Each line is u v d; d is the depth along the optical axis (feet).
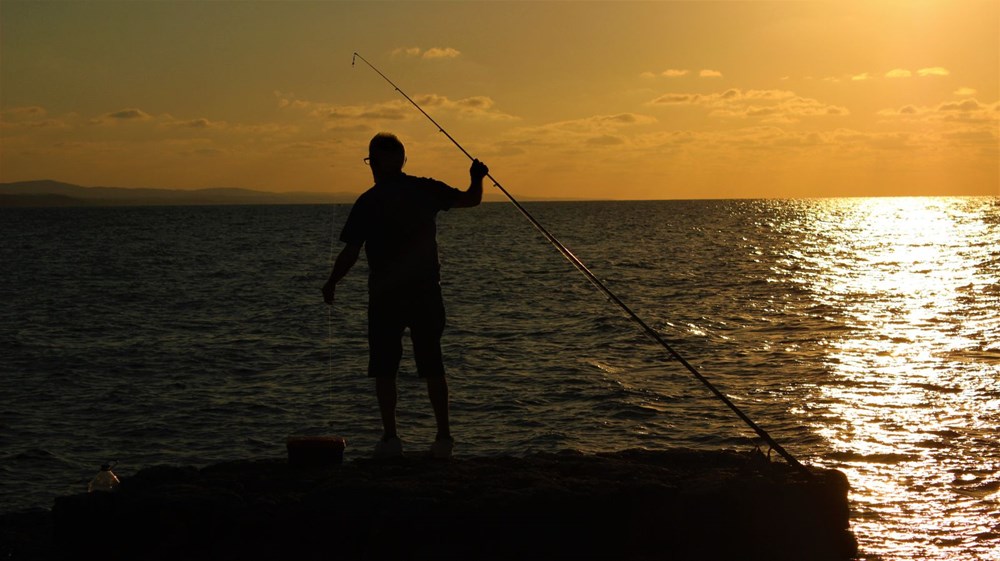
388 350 19.19
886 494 30.94
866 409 44.93
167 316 87.86
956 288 107.65
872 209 546.26
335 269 18.94
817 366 57.26
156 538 16.48
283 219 441.27
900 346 65.16
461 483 17.29
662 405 46.73
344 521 16.25
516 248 197.06
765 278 122.42
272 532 16.31
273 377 55.98
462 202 19.42
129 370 59.00
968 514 28.63
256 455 39.42
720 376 54.39
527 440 40.96
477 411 46.37
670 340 68.80
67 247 216.95
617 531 16.62
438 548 16.25
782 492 16.97
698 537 16.72
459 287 112.16
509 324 78.48
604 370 56.49
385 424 19.51
